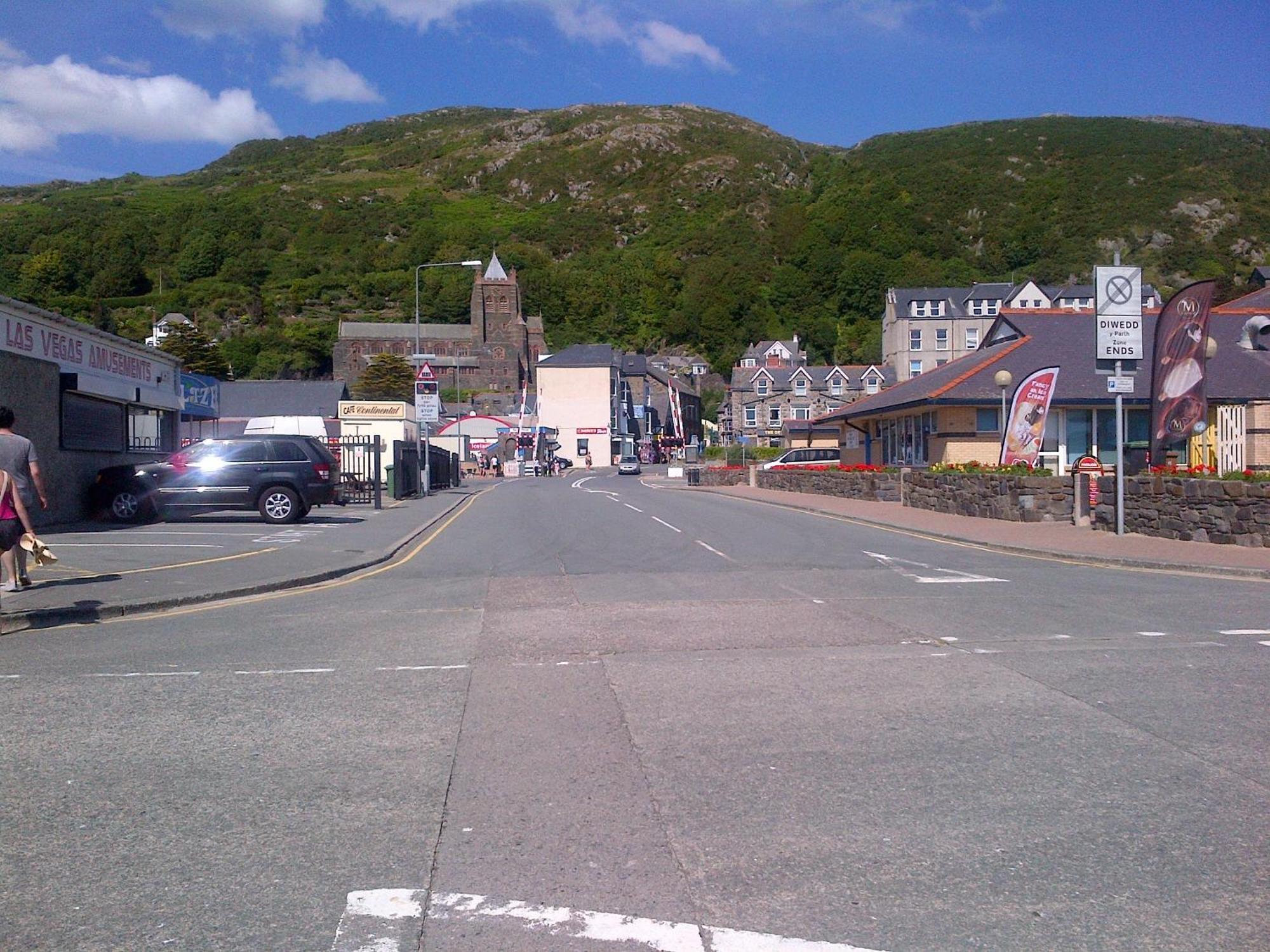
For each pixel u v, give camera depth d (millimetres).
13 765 6137
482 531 23031
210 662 8977
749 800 5465
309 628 10672
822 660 8867
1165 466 19703
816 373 89625
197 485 22734
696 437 115812
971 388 30797
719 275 134250
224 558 16172
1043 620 10797
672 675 8336
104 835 5066
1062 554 16875
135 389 24453
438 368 123062
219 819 5266
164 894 4406
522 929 4082
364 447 34719
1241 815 5207
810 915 4184
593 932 4051
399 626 10766
